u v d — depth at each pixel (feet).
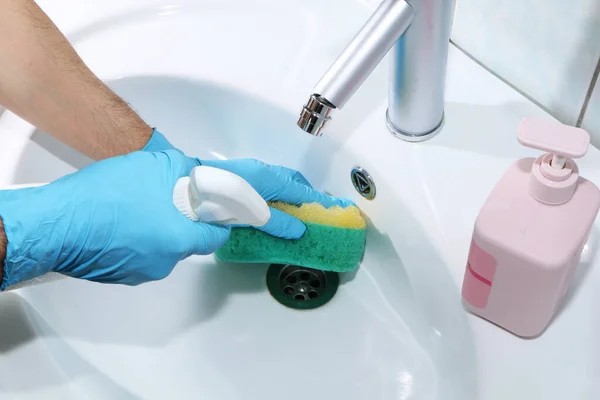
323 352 1.98
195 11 2.28
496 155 1.77
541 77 1.75
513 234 1.32
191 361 1.97
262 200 1.61
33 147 2.07
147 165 1.74
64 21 2.26
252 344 2.01
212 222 1.73
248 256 2.01
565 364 1.43
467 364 1.59
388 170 1.81
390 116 1.86
